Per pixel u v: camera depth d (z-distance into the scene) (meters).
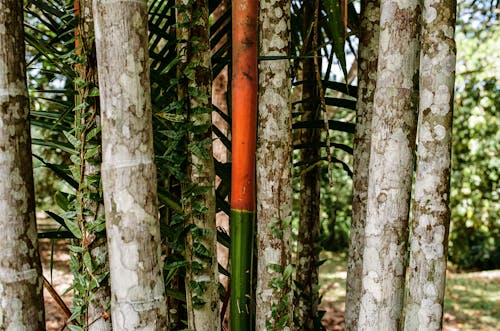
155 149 1.20
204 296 1.07
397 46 0.96
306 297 1.62
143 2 0.88
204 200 1.08
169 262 1.20
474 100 4.73
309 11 1.54
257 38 1.04
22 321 0.93
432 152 0.93
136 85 0.87
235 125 1.04
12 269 0.92
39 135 4.07
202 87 1.09
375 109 0.99
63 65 1.17
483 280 5.97
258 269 1.11
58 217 1.13
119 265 0.87
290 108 1.10
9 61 0.92
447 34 0.92
